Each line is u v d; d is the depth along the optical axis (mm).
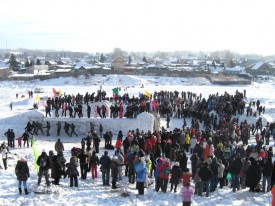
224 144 27438
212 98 48438
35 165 23344
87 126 41062
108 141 32875
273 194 15398
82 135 41031
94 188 19422
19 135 40781
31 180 20156
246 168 19984
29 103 61125
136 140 26375
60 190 18438
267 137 36094
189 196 15523
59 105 47281
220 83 103000
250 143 36469
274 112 55438
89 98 49594
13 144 33656
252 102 55969
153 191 19234
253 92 81750
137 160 18734
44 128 41469
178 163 19531
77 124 41188
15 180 20172
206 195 18531
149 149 25891
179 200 17750
